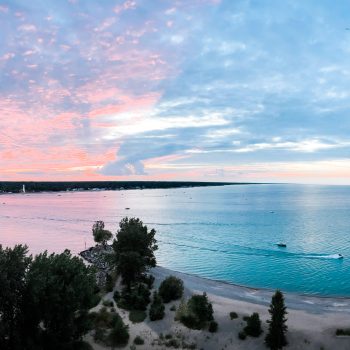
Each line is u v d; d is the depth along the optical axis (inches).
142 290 3144.7
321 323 2751.0
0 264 1969.7
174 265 5172.2
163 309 2812.5
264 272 4820.4
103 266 4293.8
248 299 3469.5
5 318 2009.1
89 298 2235.5
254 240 7032.5
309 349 2384.4
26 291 2020.2
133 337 2477.9
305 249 6235.2
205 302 2746.1
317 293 3983.8
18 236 7667.3
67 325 2106.3
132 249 3432.6
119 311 2876.5
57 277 2103.8
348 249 6245.1
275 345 2361.0
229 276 4643.2
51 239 7258.9
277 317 2390.5
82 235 7785.4
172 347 2384.4
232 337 2509.8
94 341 2394.2
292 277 4596.5
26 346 1963.6
